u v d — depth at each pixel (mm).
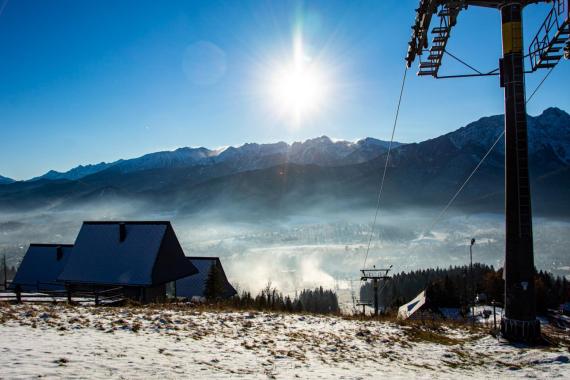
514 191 16328
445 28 14148
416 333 18031
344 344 14648
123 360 9305
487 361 13773
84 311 17547
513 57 16344
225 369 9609
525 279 16156
